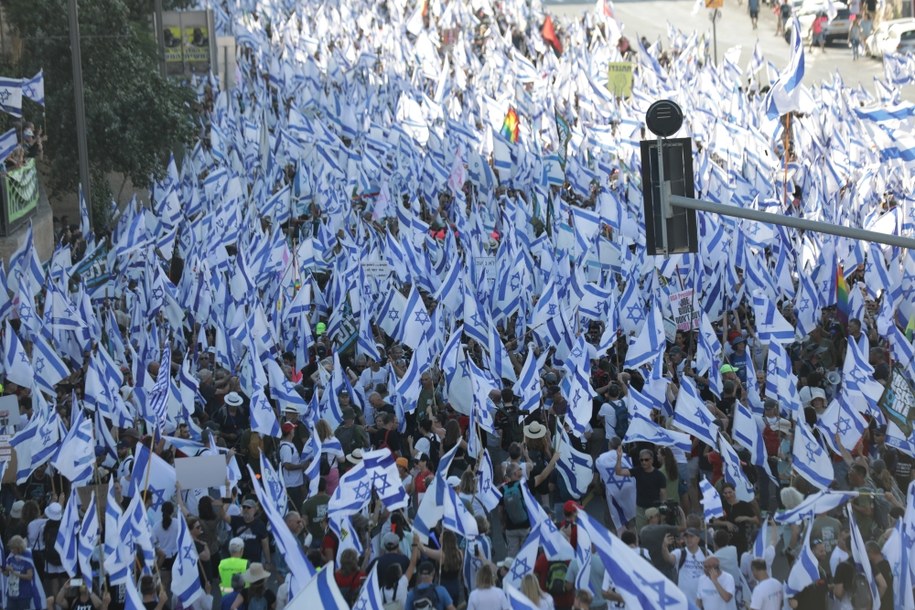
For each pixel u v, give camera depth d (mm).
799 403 64812
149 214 109500
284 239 95562
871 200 112062
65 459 57438
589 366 68812
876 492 56156
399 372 76062
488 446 65812
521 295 86062
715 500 51875
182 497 60250
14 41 136000
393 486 53531
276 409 72688
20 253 95438
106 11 133375
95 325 81188
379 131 133500
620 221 102125
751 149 126000
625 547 42781
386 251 91125
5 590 53750
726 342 81438
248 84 179625
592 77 163625
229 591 51562
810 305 81812
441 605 48250
